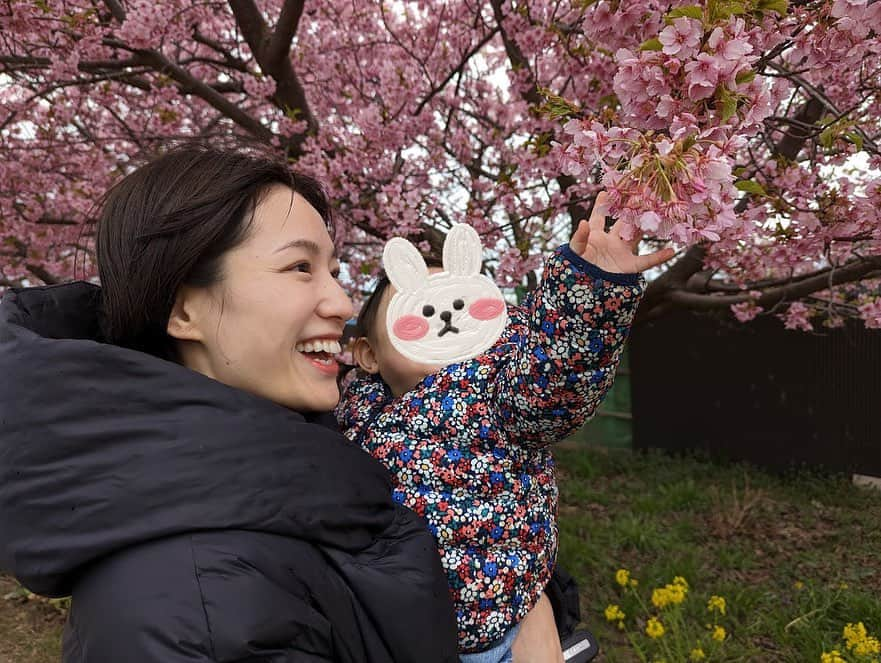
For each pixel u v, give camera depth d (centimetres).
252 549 75
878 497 573
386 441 116
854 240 250
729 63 91
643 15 123
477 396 112
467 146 397
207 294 92
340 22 433
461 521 107
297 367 94
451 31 410
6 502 78
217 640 69
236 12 320
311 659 75
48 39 355
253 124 356
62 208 503
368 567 85
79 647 76
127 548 74
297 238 94
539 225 345
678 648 287
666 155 86
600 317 92
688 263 403
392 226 334
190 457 77
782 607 381
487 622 107
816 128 224
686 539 493
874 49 141
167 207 91
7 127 496
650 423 782
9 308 96
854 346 630
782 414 677
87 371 80
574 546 459
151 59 340
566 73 342
